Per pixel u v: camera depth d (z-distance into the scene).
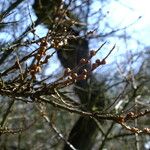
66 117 10.42
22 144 10.38
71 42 7.31
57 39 3.90
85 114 3.53
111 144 9.43
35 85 3.78
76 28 6.37
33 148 9.16
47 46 3.64
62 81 3.40
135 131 3.33
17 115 8.55
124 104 7.59
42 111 5.35
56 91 3.46
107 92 8.46
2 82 3.54
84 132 8.06
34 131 10.20
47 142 9.17
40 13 5.68
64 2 4.89
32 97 3.51
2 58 5.61
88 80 7.34
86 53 7.77
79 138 8.09
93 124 7.98
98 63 3.29
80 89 7.21
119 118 3.38
